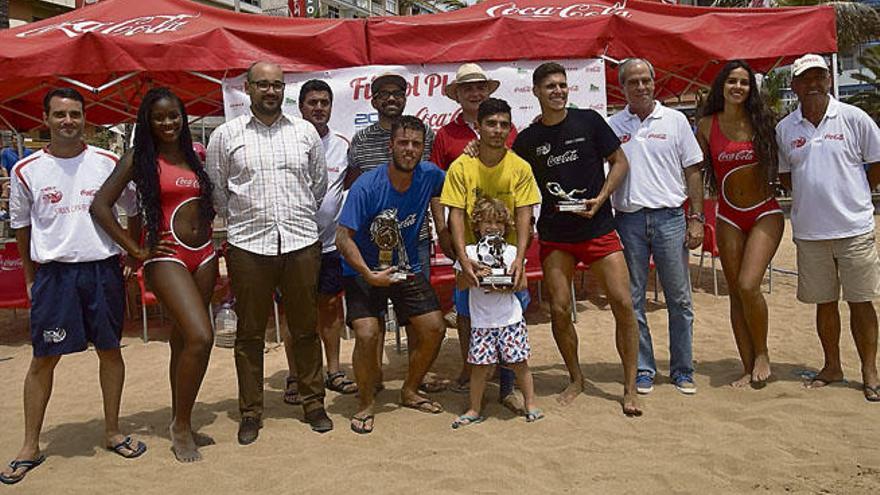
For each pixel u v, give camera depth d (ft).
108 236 13.43
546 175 14.97
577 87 24.12
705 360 18.81
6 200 36.78
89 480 12.74
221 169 13.87
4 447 14.71
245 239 13.80
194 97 36.52
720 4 73.20
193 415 16.21
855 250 14.90
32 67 22.25
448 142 17.21
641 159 15.66
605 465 12.37
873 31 75.00
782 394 15.57
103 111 41.09
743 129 15.74
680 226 15.88
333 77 23.61
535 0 26.86
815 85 14.92
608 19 23.84
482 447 13.44
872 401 14.88
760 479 11.57
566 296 15.46
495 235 14.21
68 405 17.57
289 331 15.76
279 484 12.23
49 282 13.02
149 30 23.88
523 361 14.64
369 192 14.23
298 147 14.12
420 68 23.82
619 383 17.15
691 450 12.82
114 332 13.69
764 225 15.72
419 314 14.99
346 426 15.01
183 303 13.09
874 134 14.58
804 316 23.49
